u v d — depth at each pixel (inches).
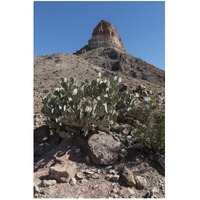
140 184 112.0
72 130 159.5
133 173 125.1
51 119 181.9
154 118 197.6
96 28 3107.8
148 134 151.9
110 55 2078.0
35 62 1228.5
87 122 157.0
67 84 195.3
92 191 107.4
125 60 1903.3
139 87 352.8
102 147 140.1
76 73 970.7
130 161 138.7
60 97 193.3
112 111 177.6
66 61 1240.2
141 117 209.6
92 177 119.9
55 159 136.6
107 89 209.0
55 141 169.8
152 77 1524.4
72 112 159.6
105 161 134.4
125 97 222.7
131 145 157.9
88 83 222.7
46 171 125.0
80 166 132.2
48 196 101.7
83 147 151.0
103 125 155.8
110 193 106.0
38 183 111.0
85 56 2144.4
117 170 128.4
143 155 145.2
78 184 113.3
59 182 113.4
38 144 167.5
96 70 1256.2
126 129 181.5
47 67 1037.2
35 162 139.3
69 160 137.0
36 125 196.7
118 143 149.3
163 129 144.2
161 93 353.7
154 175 123.0
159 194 106.8
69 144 155.6
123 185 113.3
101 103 171.2
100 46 2849.4
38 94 358.0
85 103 162.1
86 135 156.4
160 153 145.4
